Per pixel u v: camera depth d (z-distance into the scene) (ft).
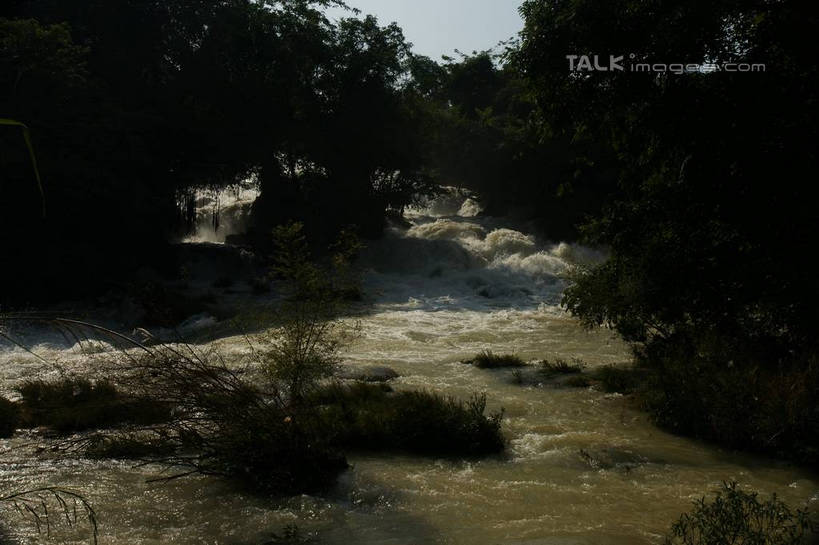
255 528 17.21
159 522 17.46
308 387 29.40
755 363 32.63
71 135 81.00
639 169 40.37
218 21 102.89
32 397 30.96
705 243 36.04
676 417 28.76
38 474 21.12
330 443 24.08
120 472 21.50
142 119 90.07
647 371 39.91
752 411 27.20
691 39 31.24
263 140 107.34
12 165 75.20
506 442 26.53
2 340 49.60
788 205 30.89
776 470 23.66
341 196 111.65
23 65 77.71
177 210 104.63
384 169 118.52
